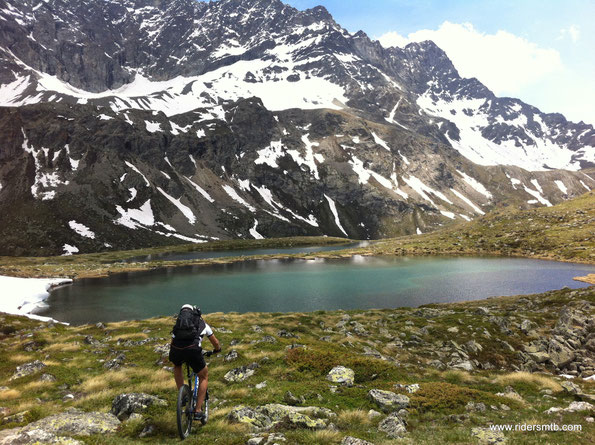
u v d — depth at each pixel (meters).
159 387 14.95
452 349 28.95
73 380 17.69
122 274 115.81
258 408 11.87
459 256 147.00
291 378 16.31
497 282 91.06
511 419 12.27
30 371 19.14
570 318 33.78
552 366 26.33
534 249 140.62
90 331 35.03
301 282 96.69
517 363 27.72
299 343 24.11
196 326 9.30
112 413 11.48
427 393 14.28
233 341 25.39
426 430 10.84
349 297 77.69
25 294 77.69
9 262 149.00
